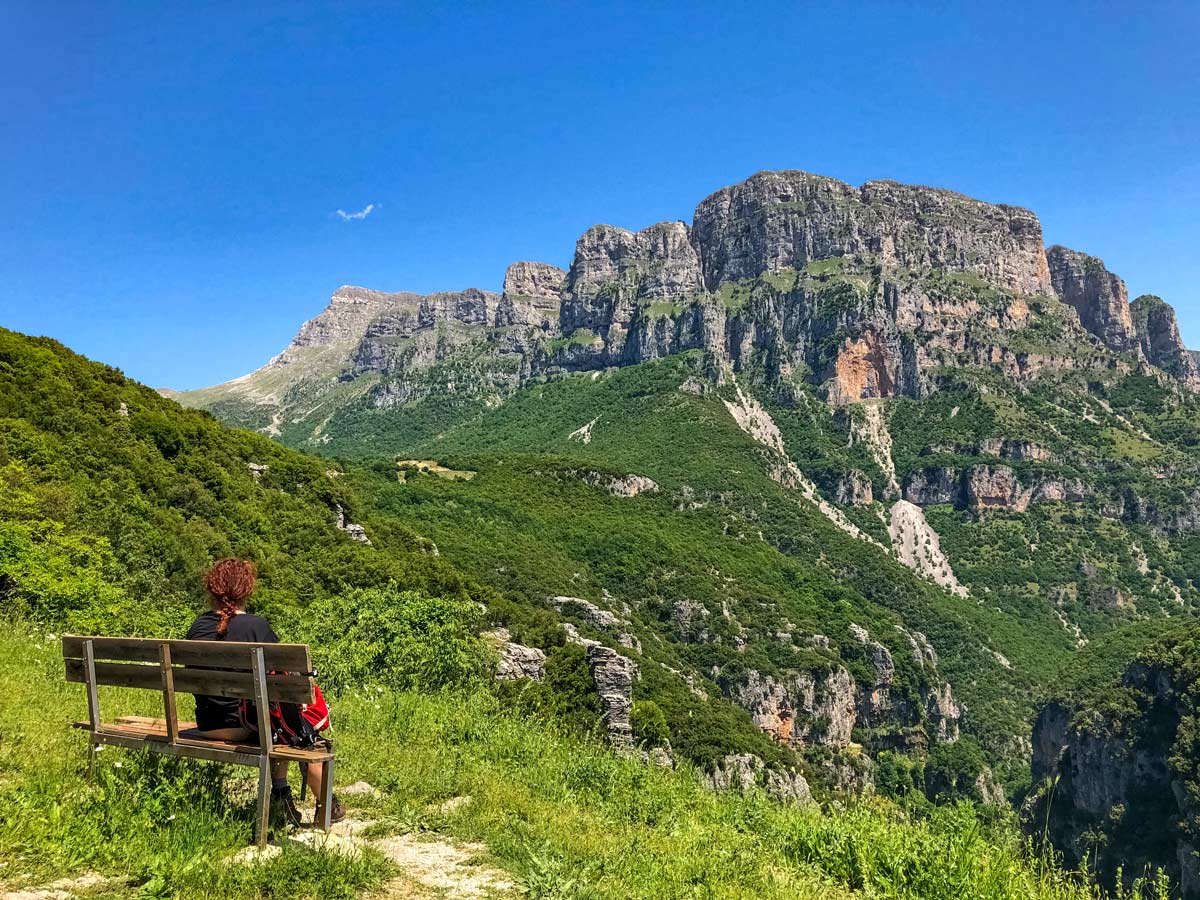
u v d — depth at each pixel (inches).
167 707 253.0
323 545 1680.6
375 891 216.8
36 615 574.6
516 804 313.3
